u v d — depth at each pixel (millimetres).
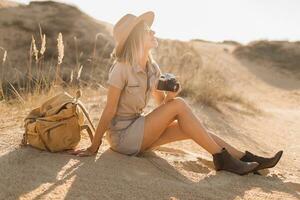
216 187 3834
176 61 12555
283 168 5848
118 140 4266
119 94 4113
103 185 3514
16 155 3865
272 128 10055
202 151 5527
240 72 33281
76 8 25172
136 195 3430
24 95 6938
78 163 3887
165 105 4215
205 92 9914
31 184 3383
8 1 27297
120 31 4105
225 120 9086
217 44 47844
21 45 21219
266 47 40969
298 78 34312
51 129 4055
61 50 5328
